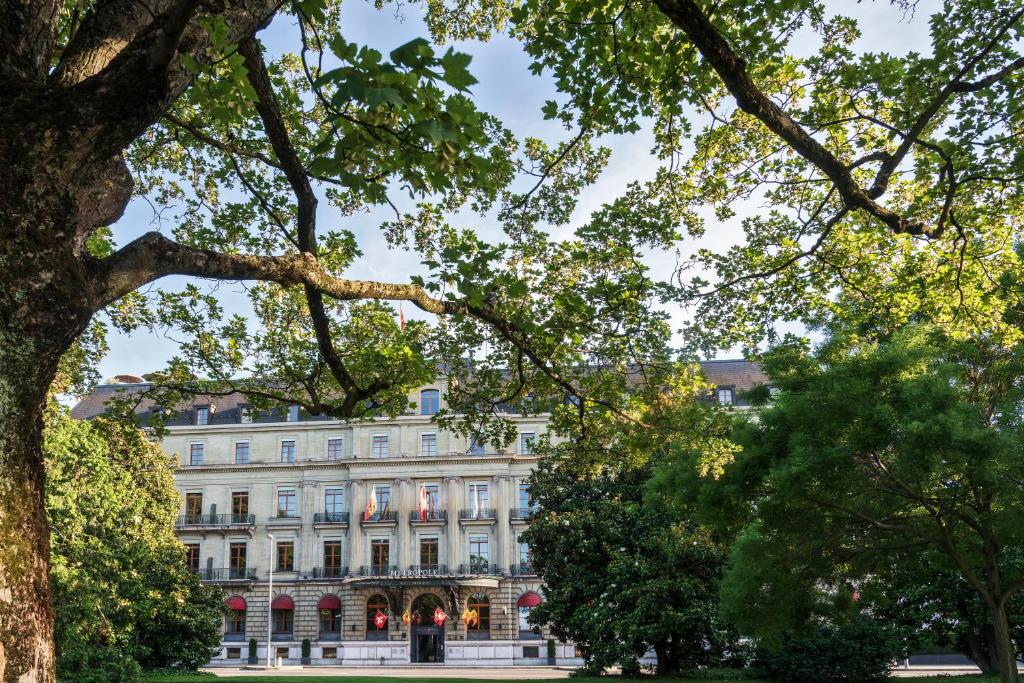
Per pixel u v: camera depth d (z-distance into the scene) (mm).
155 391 15031
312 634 60219
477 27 16641
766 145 14031
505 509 60062
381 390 14125
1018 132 11898
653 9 10305
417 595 59500
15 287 4543
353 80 4562
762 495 18672
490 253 10188
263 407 15000
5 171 4637
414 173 6332
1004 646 17688
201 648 39250
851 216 14625
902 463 15773
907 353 16984
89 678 26297
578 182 13055
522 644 57562
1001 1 10898
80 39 5723
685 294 13758
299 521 62094
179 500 43031
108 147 5121
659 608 28391
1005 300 15727
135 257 5918
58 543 27078
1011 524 16156
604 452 14211
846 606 20062
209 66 5766
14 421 4402
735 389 55562
